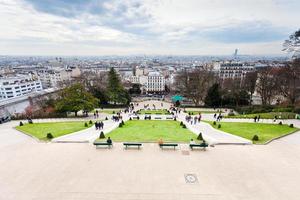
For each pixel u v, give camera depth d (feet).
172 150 80.84
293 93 189.78
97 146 85.30
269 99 229.25
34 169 66.85
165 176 62.18
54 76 561.43
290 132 108.68
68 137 98.53
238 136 101.35
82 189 55.72
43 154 78.64
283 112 170.19
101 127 123.95
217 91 245.45
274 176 62.59
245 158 74.59
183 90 298.35
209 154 77.61
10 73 600.80
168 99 324.60
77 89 197.26
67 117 186.19
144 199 51.85
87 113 200.64
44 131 116.47
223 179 60.75
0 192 54.90
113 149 82.02
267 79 222.07
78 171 65.26
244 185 57.88
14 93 372.38
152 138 94.07
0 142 96.17
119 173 63.87
